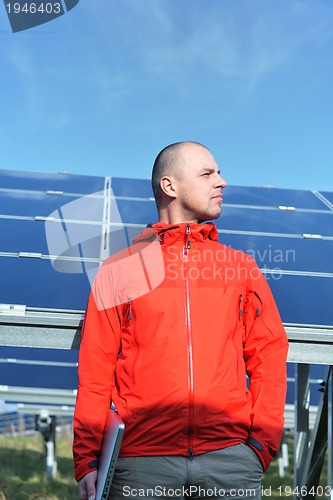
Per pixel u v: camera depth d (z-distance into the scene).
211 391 2.58
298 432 4.50
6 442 12.48
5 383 7.11
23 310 3.32
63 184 6.00
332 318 3.60
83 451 2.71
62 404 7.82
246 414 2.67
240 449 2.64
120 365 2.71
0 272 3.96
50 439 9.18
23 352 6.42
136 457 2.62
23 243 4.42
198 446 2.59
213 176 3.01
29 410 8.86
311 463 4.30
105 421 2.74
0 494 7.90
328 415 3.78
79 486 2.73
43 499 7.86
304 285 4.11
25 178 6.16
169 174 3.01
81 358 2.78
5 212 5.03
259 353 2.81
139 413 2.60
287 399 6.95
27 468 9.87
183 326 2.66
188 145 3.03
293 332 3.32
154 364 2.62
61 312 3.31
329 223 5.36
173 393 2.57
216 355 2.64
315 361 3.34
